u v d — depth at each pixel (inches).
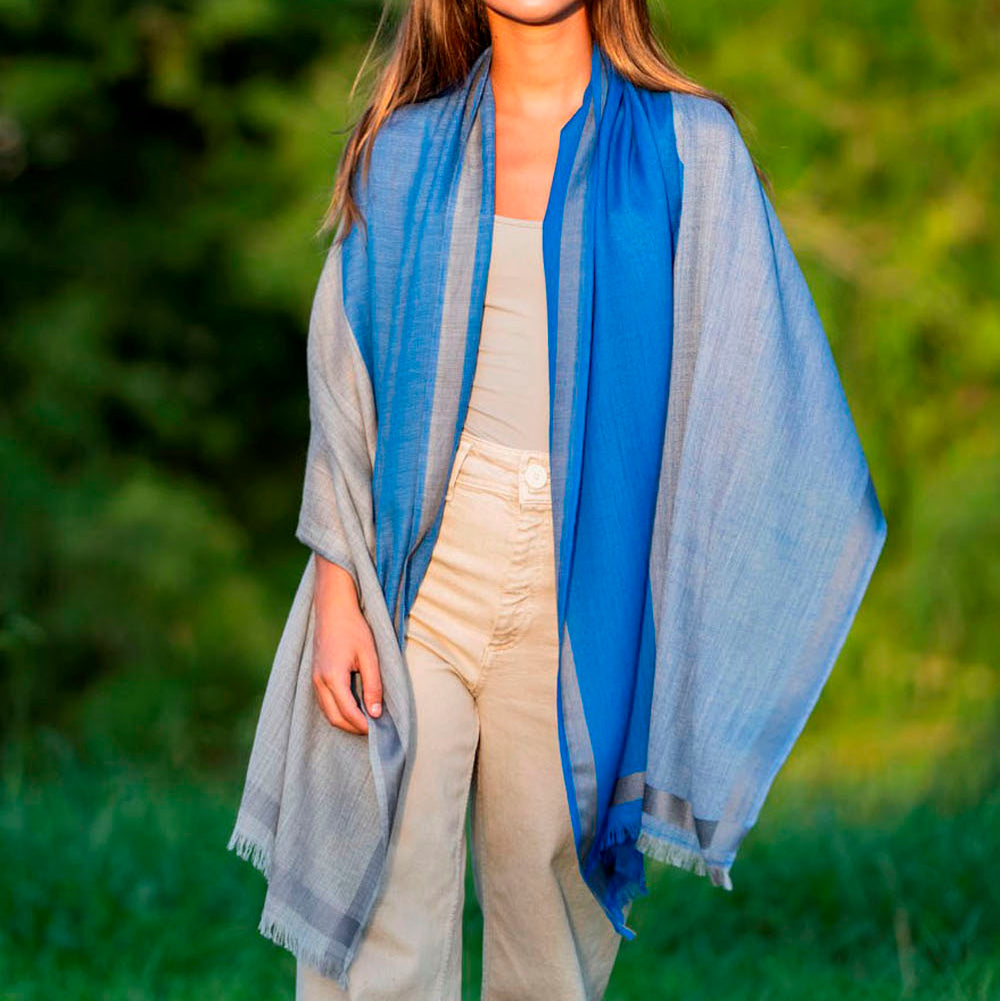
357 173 253.1
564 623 239.1
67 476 1029.8
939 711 845.8
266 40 1039.0
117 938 392.5
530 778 247.0
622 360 238.1
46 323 1043.9
